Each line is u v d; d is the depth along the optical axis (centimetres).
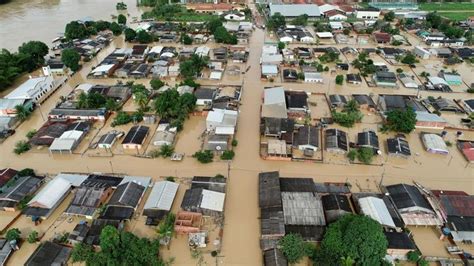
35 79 9062
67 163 6625
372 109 8331
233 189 6041
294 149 7044
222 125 7281
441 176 6419
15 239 4928
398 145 6944
